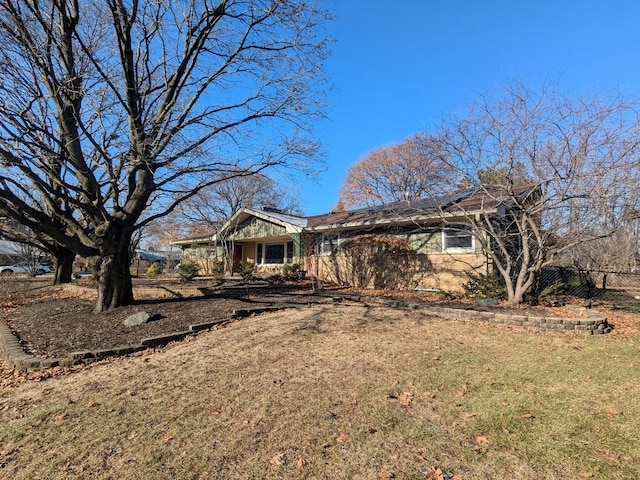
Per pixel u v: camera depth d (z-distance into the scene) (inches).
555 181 309.3
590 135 297.0
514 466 107.2
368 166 1378.0
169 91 352.2
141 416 141.6
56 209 334.3
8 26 288.2
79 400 158.2
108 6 305.0
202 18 333.4
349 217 642.2
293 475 104.6
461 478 102.1
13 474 106.7
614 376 177.5
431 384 169.6
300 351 220.1
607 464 107.1
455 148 357.4
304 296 439.8
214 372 188.2
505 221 401.7
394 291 503.8
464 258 476.7
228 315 315.3
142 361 210.4
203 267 984.3
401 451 115.7
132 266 1473.9
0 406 154.3
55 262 639.1
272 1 334.0
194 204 845.8
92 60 290.5
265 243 877.8
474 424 132.0
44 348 229.6
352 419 136.6
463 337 253.6
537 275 405.1
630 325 303.4
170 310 334.0
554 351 222.1
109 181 318.0
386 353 215.8
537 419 134.9
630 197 294.2
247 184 1027.3
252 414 141.5
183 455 115.0
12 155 266.8
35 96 303.9
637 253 617.6
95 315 320.5
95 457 114.7
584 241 324.5
